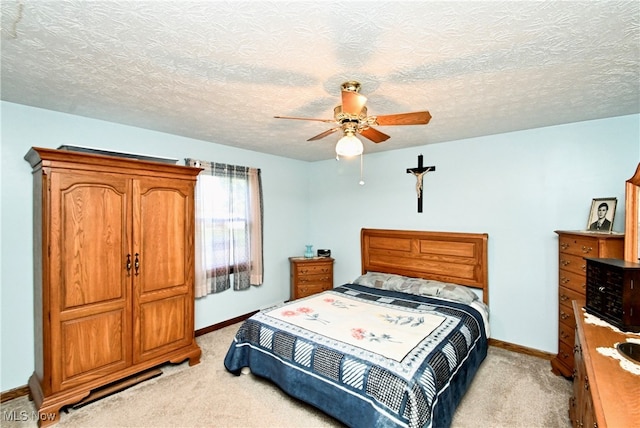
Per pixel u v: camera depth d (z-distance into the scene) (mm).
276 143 3559
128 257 2352
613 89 1938
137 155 2494
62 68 1688
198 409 2100
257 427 1929
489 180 3141
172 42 1419
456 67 1645
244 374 2568
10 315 2234
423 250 3562
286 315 2609
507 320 3053
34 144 2324
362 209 4219
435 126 2791
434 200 3527
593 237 2131
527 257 2930
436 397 1729
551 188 2793
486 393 2277
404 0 1114
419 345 2021
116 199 2291
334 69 1677
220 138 3312
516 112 2389
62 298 2041
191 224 2760
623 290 1508
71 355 2076
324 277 4328
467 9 1164
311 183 4859
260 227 4051
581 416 1505
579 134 2650
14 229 2246
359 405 1762
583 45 1416
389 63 1603
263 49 1474
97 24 1278
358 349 1979
